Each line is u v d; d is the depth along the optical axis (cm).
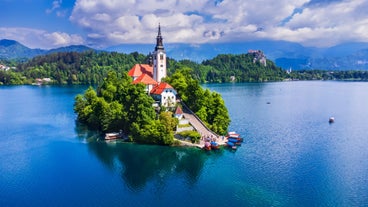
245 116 18500
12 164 10131
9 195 7962
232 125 15888
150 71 18212
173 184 8638
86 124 16000
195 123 13362
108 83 16925
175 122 12288
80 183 8688
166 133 11862
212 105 14125
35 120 17138
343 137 13538
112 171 9569
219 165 9975
